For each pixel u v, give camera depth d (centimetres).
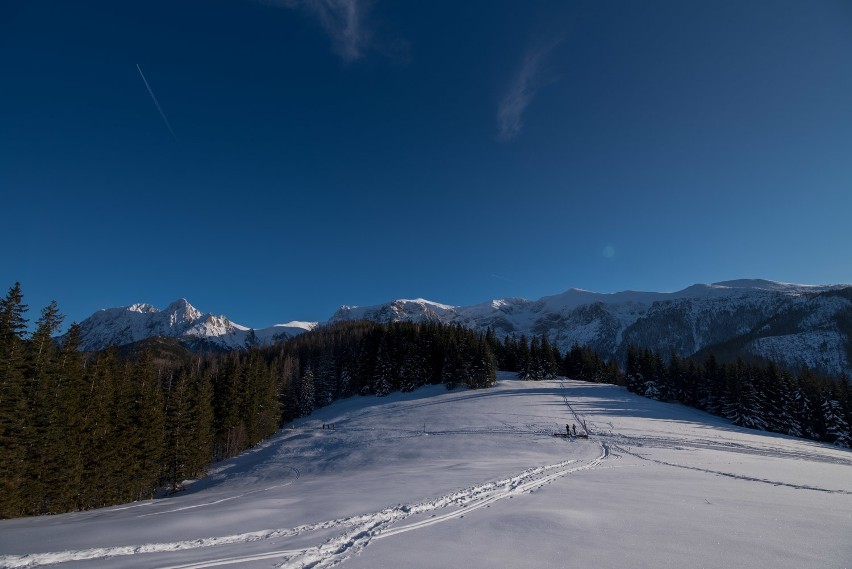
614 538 826
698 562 677
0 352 2800
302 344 13138
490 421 5547
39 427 2928
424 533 910
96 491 3356
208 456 5094
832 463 2877
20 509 2727
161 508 1948
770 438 4622
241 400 6122
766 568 647
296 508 1288
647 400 7869
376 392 9419
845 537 818
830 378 7262
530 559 707
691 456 2884
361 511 1181
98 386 3575
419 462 3594
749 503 1196
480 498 1355
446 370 9394
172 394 4691
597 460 2730
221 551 816
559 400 7088
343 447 5094
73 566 737
